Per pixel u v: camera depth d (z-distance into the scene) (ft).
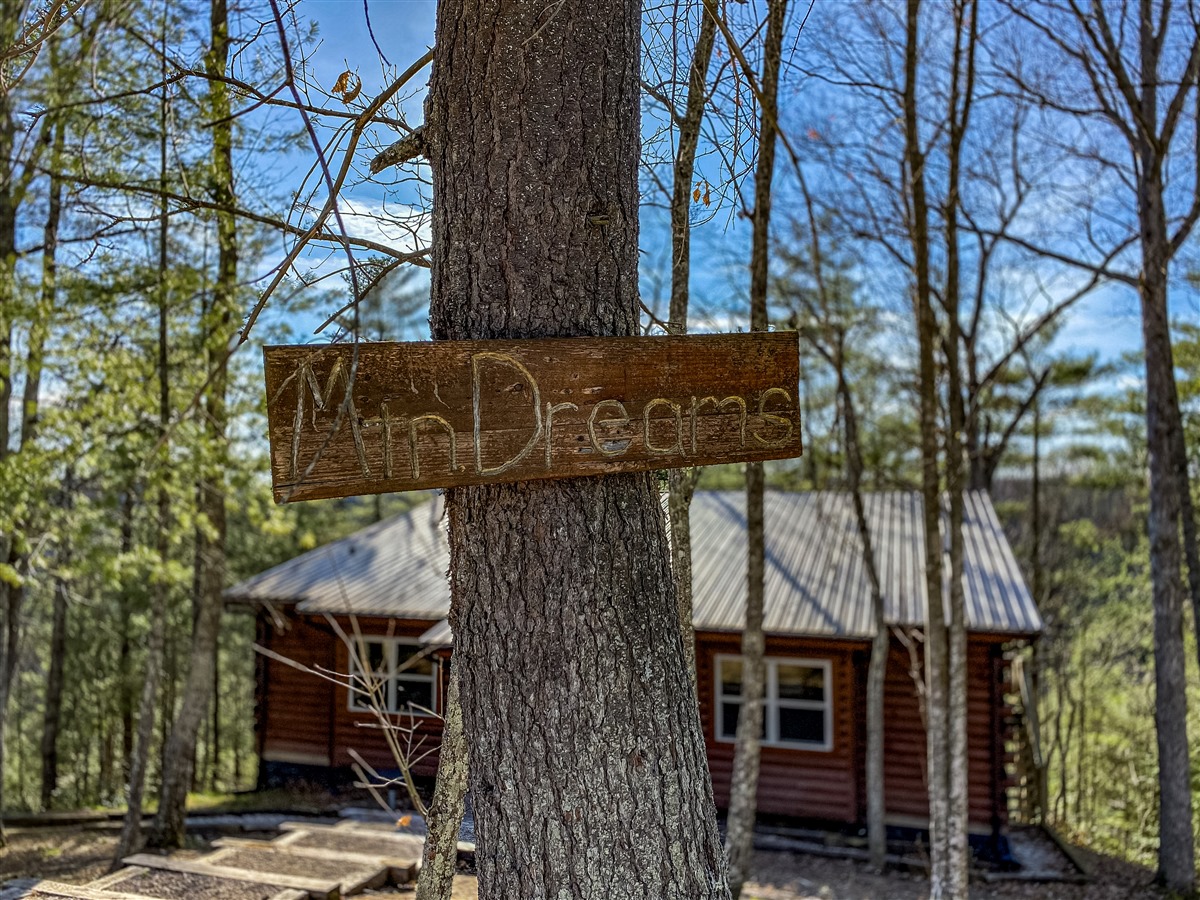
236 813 35.32
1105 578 60.59
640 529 6.97
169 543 33.91
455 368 6.34
